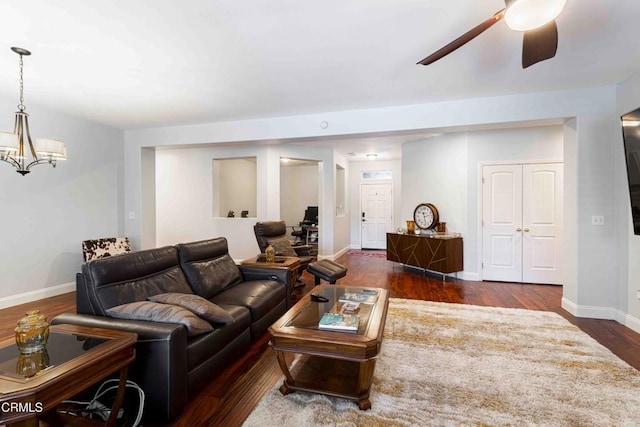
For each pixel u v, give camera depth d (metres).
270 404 1.84
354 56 2.54
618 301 3.17
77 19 2.02
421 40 2.31
